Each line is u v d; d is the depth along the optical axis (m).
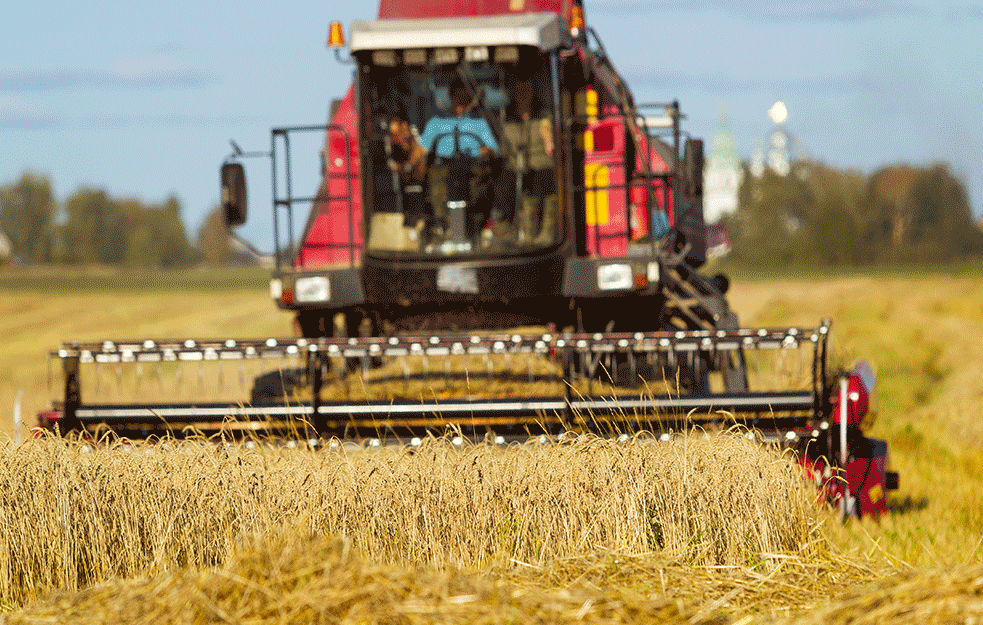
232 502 21.66
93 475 21.44
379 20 35.50
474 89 34.50
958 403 46.69
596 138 36.28
